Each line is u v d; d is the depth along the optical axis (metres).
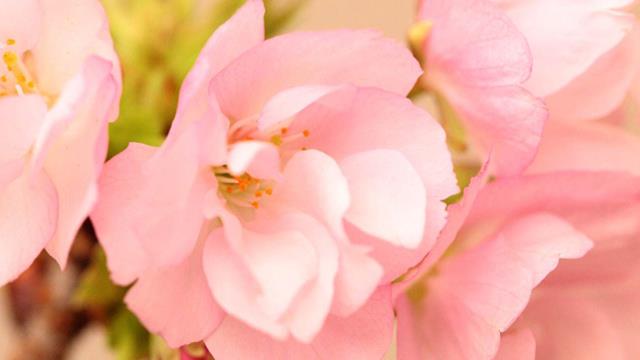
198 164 0.20
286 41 0.20
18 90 0.21
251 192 0.21
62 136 0.20
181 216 0.20
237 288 0.20
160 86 0.21
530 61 0.21
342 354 0.20
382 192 0.20
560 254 0.21
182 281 0.20
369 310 0.20
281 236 0.20
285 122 0.20
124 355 0.21
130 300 0.20
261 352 0.20
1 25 0.21
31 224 0.20
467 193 0.21
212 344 0.20
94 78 0.19
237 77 0.20
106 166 0.19
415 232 0.20
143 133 0.21
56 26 0.21
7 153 0.20
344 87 0.20
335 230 0.20
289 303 0.20
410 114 0.20
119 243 0.19
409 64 0.20
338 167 0.20
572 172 0.21
